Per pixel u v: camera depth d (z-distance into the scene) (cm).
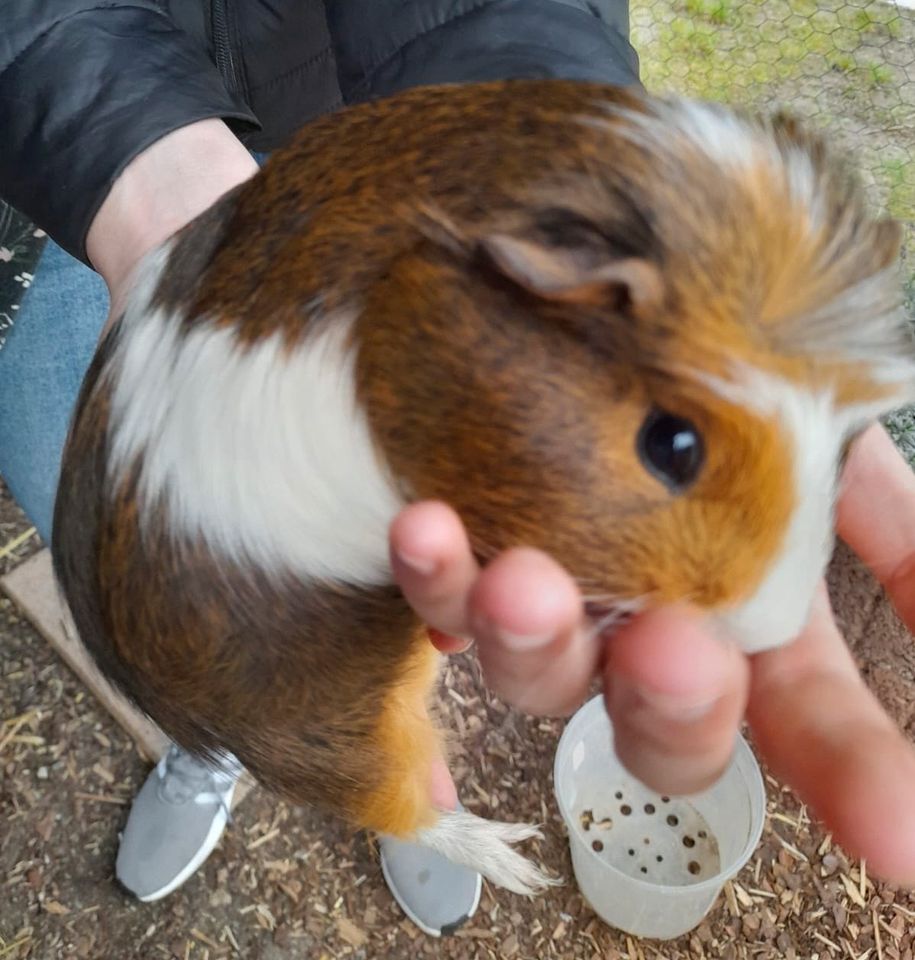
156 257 21
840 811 15
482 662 15
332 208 16
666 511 15
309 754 26
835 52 56
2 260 34
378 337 16
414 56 33
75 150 30
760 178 15
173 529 19
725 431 14
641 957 44
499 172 15
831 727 17
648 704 14
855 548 23
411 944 45
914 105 54
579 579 15
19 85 29
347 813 30
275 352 17
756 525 15
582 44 32
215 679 22
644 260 14
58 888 46
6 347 38
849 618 49
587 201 14
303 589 19
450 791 35
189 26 35
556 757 44
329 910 46
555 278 13
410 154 16
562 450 14
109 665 25
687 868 45
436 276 15
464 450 15
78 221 30
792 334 14
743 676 14
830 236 15
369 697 24
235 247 18
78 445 22
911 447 44
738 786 43
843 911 45
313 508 17
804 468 15
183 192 29
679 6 60
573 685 15
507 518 15
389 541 14
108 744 49
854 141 52
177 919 45
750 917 45
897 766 15
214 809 46
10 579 51
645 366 14
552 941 45
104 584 21
